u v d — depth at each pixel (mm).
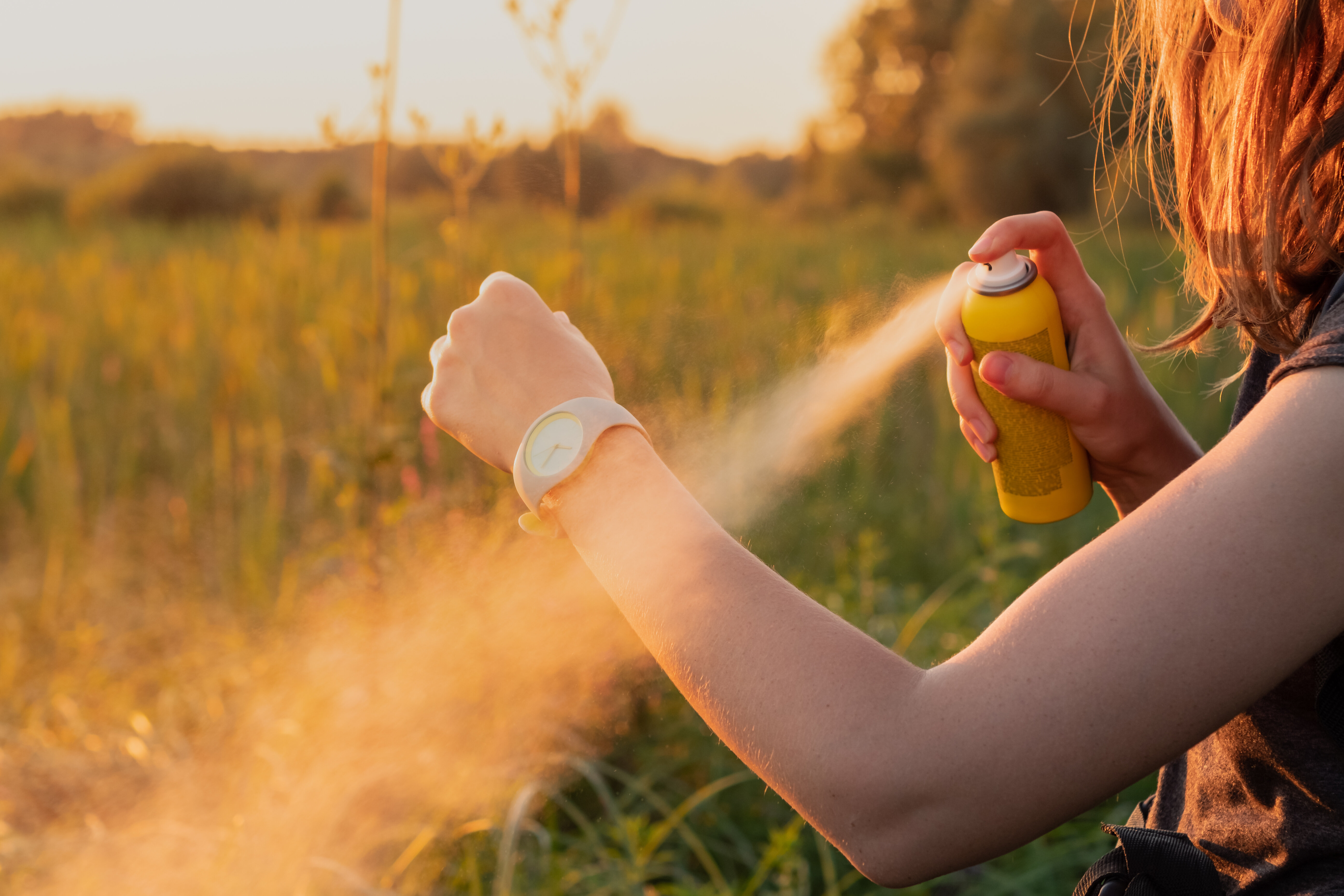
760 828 2338
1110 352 942
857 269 6391
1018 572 3527
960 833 527
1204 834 756
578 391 701
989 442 988
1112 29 1008
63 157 38062
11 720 2686
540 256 5191
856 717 539
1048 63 31766
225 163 24594
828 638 567
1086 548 557
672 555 611
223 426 4051
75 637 3008
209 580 3439
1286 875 677
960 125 33062
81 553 3531
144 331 5168
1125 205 1109
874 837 543
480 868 2053
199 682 2783
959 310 982
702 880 2250
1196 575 509
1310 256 664
